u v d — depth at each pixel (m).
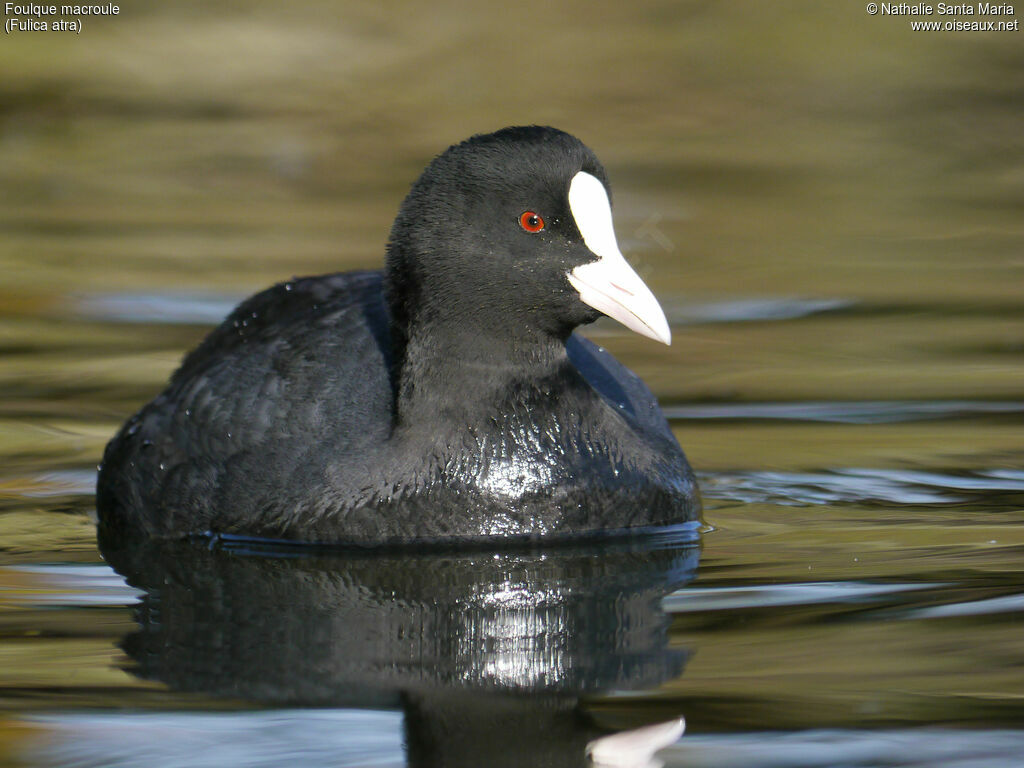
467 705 7.59
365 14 33.53
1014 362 15.08
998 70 30.08
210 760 6.96
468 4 33.91
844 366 15.04
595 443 10.62
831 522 10.88
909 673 7.80
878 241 20.36
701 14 33.31
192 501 10.72
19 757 6.97
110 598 9.37
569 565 9.94
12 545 10.58
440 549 10.25
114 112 28.08
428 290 10.29
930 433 13.02
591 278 10.15
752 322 16.72
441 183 10.23
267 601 9.29
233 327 11.90
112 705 7.61
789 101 28.52
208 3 34.06
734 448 12.71
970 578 9.41
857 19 32.88
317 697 7.73
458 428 10.38
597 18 33.16
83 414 13.62
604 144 26.02
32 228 21.09
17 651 8.38
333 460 10.38
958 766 6.73
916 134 26.64
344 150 25.80
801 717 7.29
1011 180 23.81
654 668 8.00
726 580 9.55
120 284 18.06
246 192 23.28
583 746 7.06
